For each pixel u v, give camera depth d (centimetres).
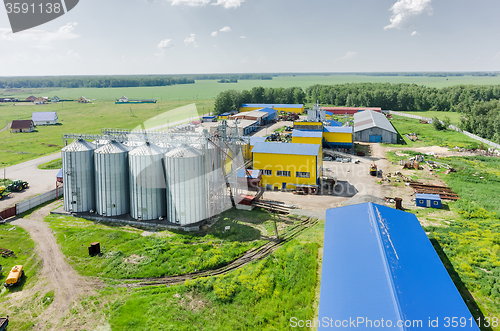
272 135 8325
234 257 3084
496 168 5988
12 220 3938
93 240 3388
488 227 3625
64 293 2570
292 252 3095
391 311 1798
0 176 5706
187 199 3669
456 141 8544
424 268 2248
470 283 2575
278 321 2244
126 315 2305
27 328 2188
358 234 2658
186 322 2242
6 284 2617
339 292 2033
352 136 7294
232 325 2208
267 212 4141
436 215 4041
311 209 4184
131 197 3894
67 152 3991
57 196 4678
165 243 3331
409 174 5709
